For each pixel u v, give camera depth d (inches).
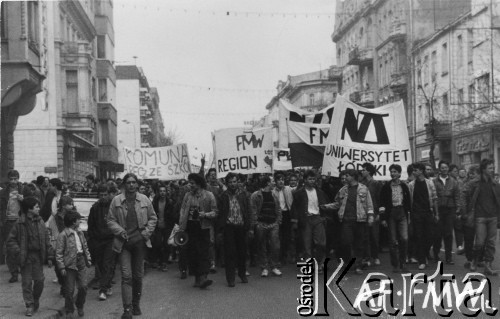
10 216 554.3
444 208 588.4
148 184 741.9
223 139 788.6
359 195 537.6
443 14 2111.2
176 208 604.1
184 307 422.0
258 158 784.3
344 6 3043.8
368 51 2546.8
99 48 2255.2
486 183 521.7
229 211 508.1
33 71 846.5
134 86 4224.9
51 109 1492.4
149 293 485.4
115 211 400.8
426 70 1979.6
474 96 1598.2
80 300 405.7
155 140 5526.6
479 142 1599.4
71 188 949.8
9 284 516.1
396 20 2180.1
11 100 808.3
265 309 405.4
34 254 407.8
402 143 611.8
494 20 1502.2
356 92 2610.7
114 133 2194.9
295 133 743.7
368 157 603.8
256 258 642.2
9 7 811.4
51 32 1501.0
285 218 609.6
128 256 395.9
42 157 1491.1
